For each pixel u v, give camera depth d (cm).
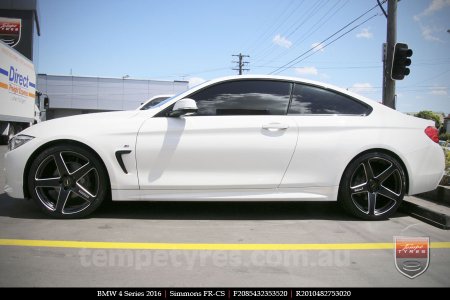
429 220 428
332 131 423
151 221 410
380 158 428
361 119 434
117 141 403
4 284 257
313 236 372
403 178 436
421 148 441
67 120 420
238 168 411
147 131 406
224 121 413
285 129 416
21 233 361
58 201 405
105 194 410
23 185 405
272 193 418
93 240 346
